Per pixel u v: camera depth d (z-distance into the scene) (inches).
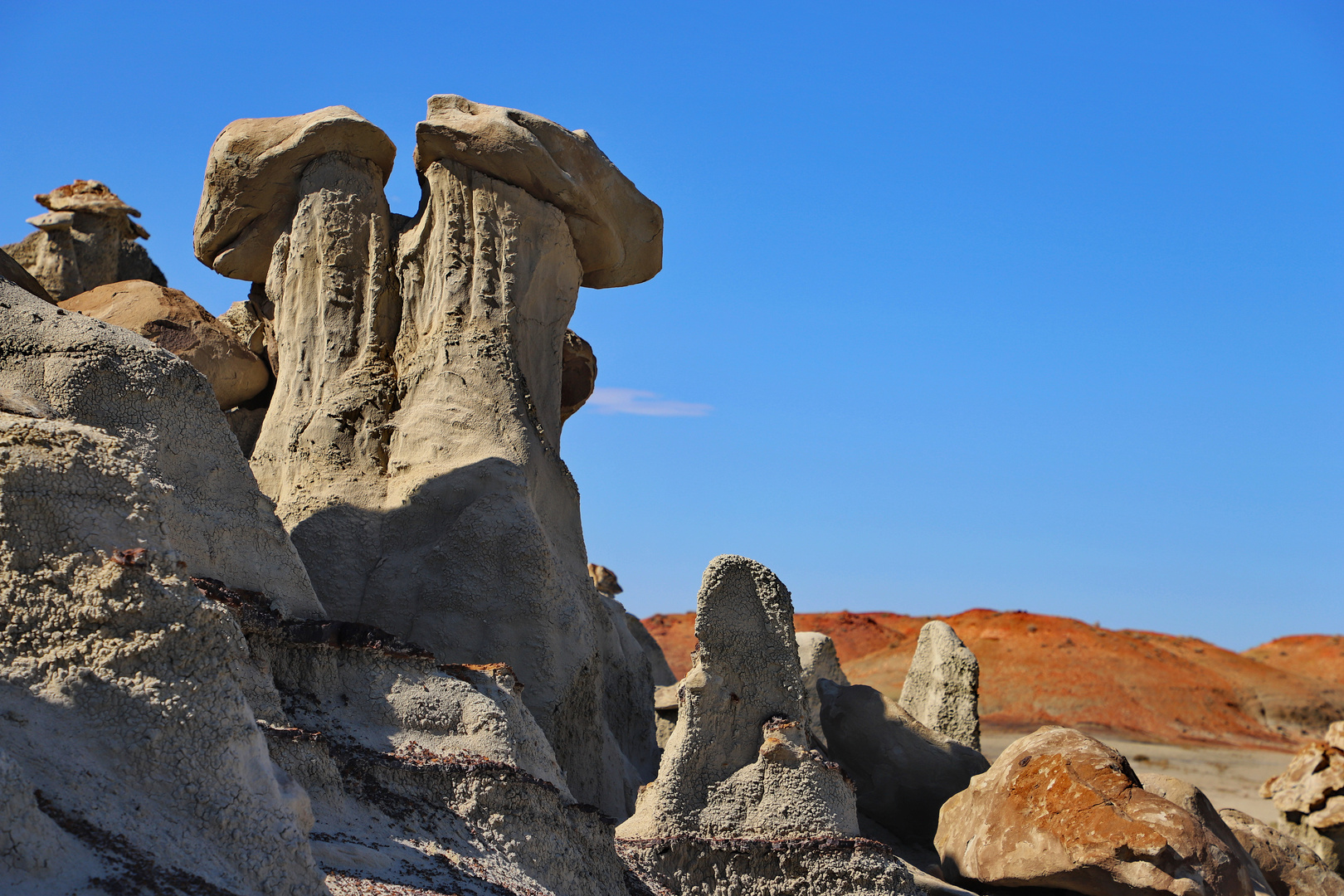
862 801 531.2
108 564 234.4
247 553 343.6
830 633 2058.3
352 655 340.5
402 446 474.0
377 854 271.0
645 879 374.3
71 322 339.0
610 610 575.5
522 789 327.6
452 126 501.0
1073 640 1825.8
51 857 190.1
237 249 520.4
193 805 217.5
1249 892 399.2
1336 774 709.9
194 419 344.5
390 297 507.2
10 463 239.9
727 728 398.3
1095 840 406.0
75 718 219.8
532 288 506.0
